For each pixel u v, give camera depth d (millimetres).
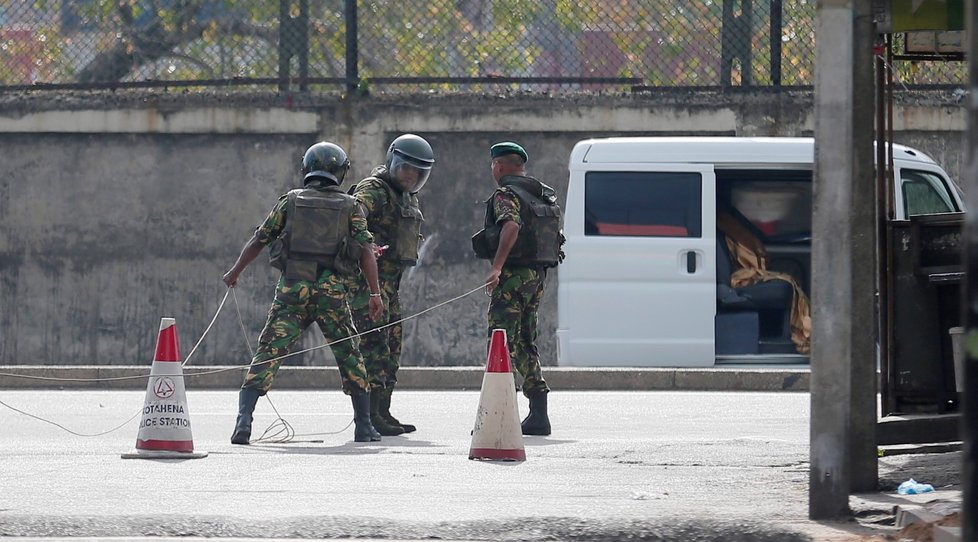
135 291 67875
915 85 65812
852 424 22375
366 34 68188
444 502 22031
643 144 55406
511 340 35031
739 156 55406
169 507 21406
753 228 56656
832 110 19203
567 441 33594
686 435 36250
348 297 35031
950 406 26359
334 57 68000
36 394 51719
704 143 55500
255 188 67625
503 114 66562
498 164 35094
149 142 68000
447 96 66812
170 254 67812
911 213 56094
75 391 53750
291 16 67938
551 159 66500
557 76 67562
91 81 69062
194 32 69062
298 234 32406
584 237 55000
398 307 35812
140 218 67875
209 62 69062
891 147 26578
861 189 22047
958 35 27141
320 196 32594
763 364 55594
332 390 54281
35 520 19938
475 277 66375
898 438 25016
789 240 56438
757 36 66250
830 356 19812
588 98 66375
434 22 68125
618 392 52312
